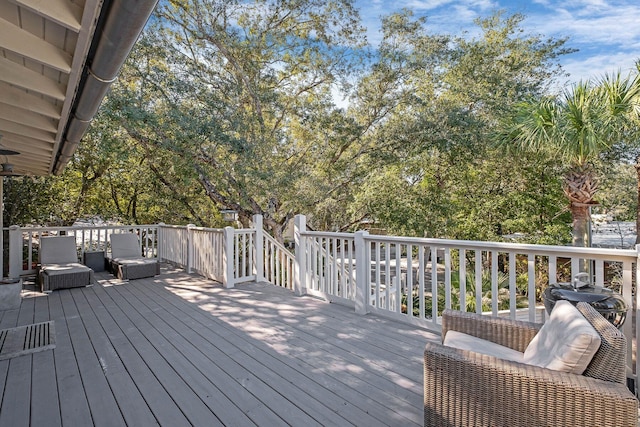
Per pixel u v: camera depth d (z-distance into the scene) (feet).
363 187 34.35
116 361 9.70
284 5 30.04
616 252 7.77
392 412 7.15
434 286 11.55
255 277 20.15
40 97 9.99
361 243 13.58
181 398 7.77
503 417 5.18
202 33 27.91
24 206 32.45
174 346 10.72
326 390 8.04
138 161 35.19
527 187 31.65
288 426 6.73
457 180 33.78
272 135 30.66
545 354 5.78
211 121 26.20
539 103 22.72
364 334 11.49
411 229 32.37
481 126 31.78
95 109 9.73
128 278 20.30
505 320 7.37
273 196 31.07
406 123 33.01
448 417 5.71
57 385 8.41
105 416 7.14
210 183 33.12
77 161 33.22
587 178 22.39
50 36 6.70
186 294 17.21
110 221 40.45
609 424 4.50
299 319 13.16
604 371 4.97
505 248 9.71
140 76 25.05
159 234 27.22
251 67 29.07
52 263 19.95
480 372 5.40
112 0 5.14
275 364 9.40
